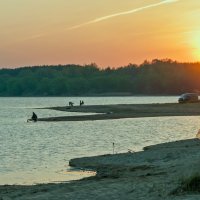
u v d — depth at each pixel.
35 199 27.45
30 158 53.03
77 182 34.34
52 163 48.69
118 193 27.20
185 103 163.88
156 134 80.94
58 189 30.83
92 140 72.44
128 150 58.31
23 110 188.00
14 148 63.59
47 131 90.75
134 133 82.94
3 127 103.75
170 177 31.39
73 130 91.25
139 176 34.25
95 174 40.81
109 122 109.81
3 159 52.38
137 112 137.25
